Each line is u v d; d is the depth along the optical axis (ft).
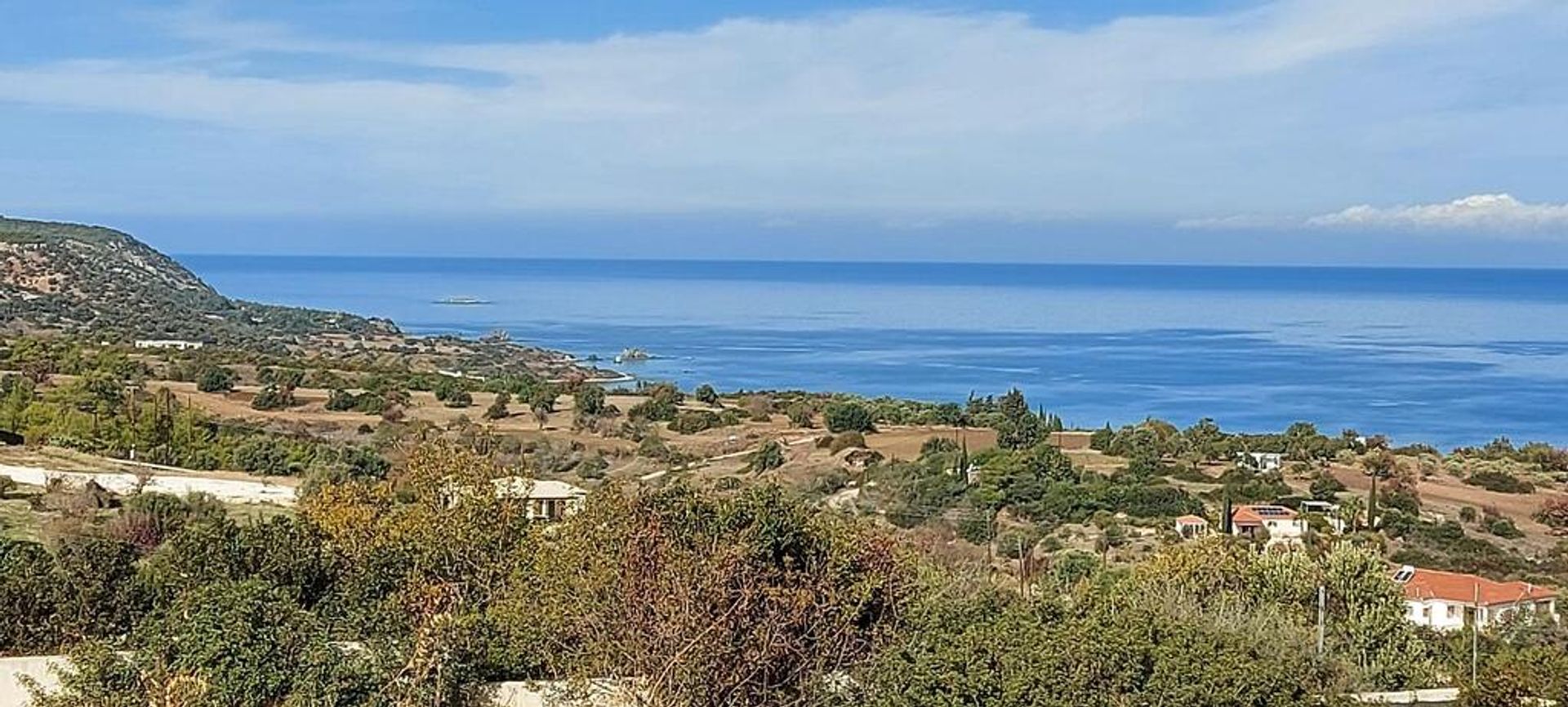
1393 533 154.51
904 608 52.85
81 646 45.73
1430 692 69.15
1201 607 66.59
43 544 95.04
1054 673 40.73
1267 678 41.52
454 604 60.39
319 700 44.14
